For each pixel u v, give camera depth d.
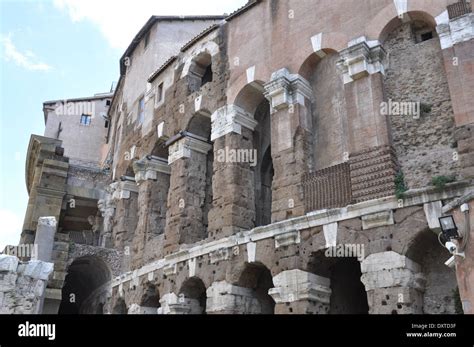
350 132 22.14
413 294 18.67
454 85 19.66
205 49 32.56
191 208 30.72
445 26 20.56
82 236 47.81
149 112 37.81
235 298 24.48
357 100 22.38
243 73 28.69
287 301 21.77
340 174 22.16
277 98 25.55
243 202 26.97
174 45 42.09
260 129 30.72
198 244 27.70
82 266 39.91
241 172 27.50
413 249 19.06
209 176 32.41
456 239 15.07
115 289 35.81
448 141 20.14
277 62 26.92
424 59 21.97
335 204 21.80
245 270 24.61
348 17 24.36
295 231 22.38
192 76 34.00
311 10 26.27
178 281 28.25
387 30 22.97
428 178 19.97
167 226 30.89
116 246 38.25
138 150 38.28
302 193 23.30
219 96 29.89
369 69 22.45
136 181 36.25
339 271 23.84
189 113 32.12
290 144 24.53
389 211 19.66
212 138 29.14
